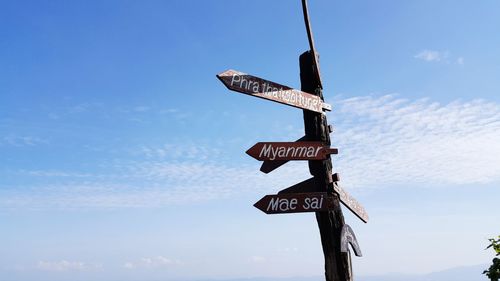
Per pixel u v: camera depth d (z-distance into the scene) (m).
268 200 3.07
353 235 3.25
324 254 3.16
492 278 2.67
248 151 3.06
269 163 3.47
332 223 3.16
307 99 3.35
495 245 2.73
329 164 3.31
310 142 3.24
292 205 3.09
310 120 3.42
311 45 3.52
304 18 3.50
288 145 3.18
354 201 3.47
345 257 3.12
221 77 2.92
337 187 3.22
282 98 3.19
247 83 3.05
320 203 3.13
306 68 3.54
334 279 3.07
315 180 3.28
